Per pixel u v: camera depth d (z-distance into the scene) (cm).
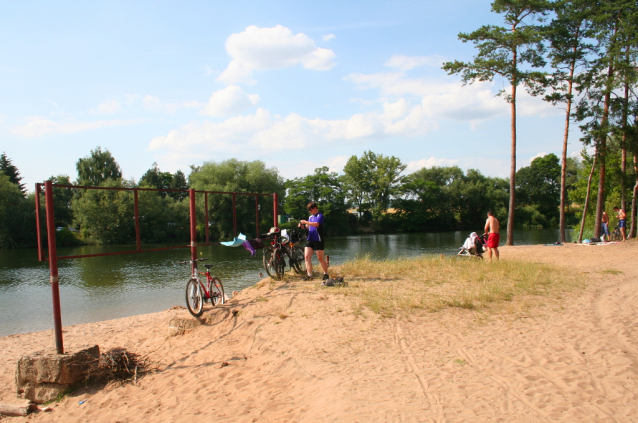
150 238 4606
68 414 501
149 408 470
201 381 515
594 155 2222
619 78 1969
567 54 2133
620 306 666
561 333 531
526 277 899
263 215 4669
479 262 1150
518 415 326
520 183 7794
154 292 1792
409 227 6738
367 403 366
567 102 2197
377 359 475
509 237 2311
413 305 673
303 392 425
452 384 393
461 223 7319
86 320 1328
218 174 4569
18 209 4459
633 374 393
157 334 878
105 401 518
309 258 880
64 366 559
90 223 4369
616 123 2105
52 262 591
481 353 472
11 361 873
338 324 604
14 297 1755
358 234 6222
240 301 776
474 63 2122
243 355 579
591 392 361
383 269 1038
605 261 1305
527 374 406
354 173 6675
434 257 1282
